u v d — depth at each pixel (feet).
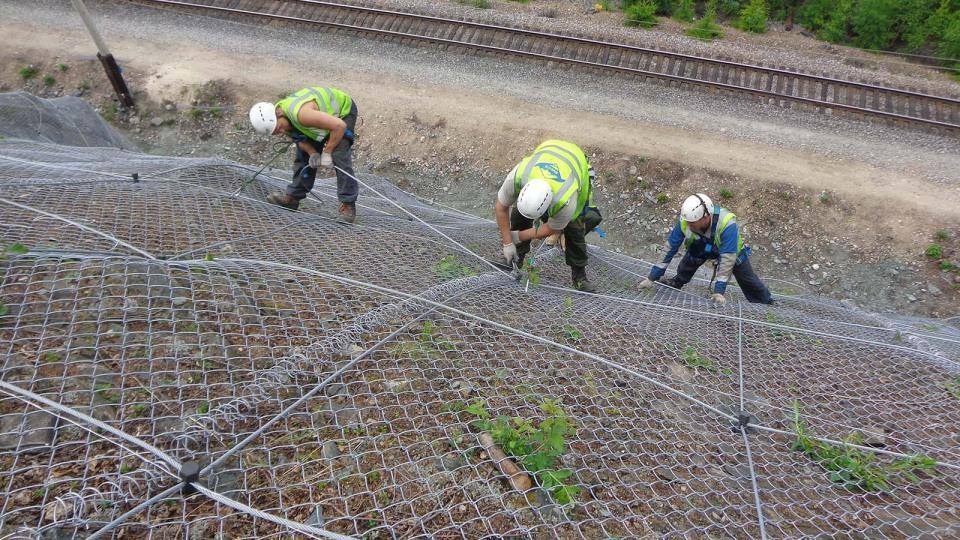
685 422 9.23
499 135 29.86
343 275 11.53
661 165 27.91
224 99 31.53
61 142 20.56
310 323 9.66
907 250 24.91
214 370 8.06
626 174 28.02
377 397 8.41
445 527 6.60
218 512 6.15
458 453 7.73
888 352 12.50
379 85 32.17
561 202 11.66
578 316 12.14
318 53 33.76
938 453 8.99
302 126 13.76
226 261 10.53
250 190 15.89
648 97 31.30
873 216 25.72
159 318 8.52
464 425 8.14
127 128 30.86
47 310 8.00
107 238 10.14
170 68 32.30
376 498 6.86
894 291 24.31
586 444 8.29
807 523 7.39
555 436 7.79
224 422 7.25
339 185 15.15
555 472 7.43
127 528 5.77
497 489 7.34
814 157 27.86
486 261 14.97
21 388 6.84
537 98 31.40
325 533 5.78
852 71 32.86
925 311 23.67
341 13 35.76
